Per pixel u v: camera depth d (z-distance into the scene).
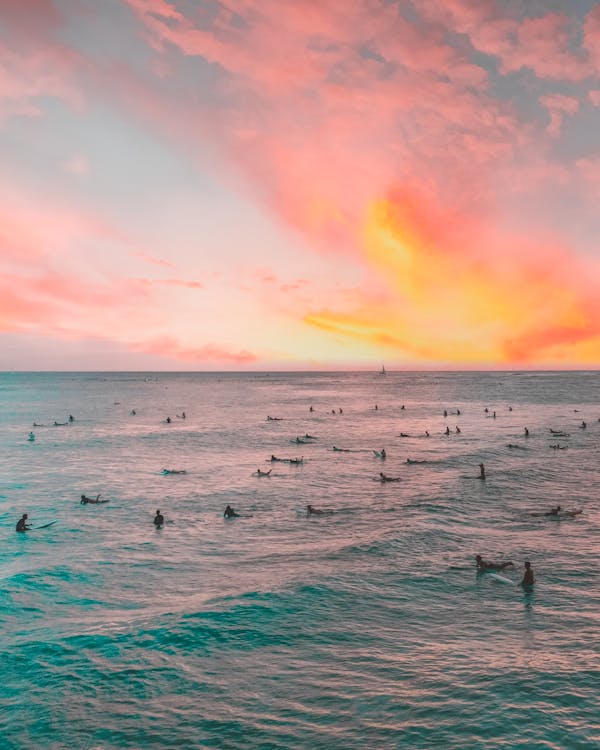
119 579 26.94
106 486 50.12
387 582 25.50
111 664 18.48
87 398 196.12
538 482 48.78
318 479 52.12
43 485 50.81
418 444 74.88
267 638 20.06
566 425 95.25
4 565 29.28
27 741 14.65
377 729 14.56
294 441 79.94
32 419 117.81
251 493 46.47
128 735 14.75
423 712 15.27
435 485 48.22
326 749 13.81
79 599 24.44
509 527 34.78
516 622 21.14
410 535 33.09
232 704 16.03
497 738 13.98
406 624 21.09
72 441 81.44
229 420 113.06
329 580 25.81
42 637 20.59
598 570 26.78
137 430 95.88
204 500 44.19
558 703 15.54
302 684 16.97
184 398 194.50
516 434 83.50
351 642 19.67
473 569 27.12
